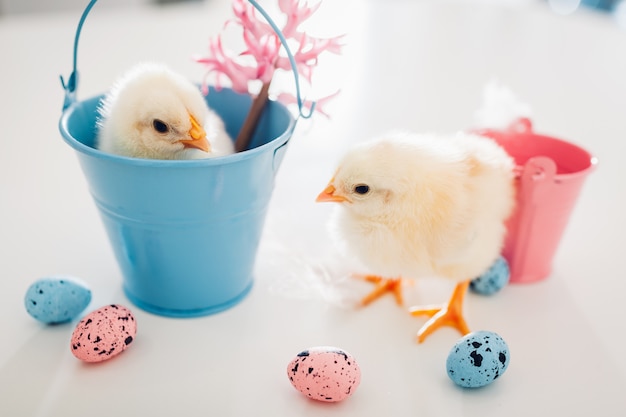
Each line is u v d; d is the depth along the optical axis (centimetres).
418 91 80
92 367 40
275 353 41
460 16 111
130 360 40
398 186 41
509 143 51
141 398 38
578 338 43
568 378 40
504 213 45
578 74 87
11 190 57
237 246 43
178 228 41
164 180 39
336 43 44
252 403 38
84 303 43
